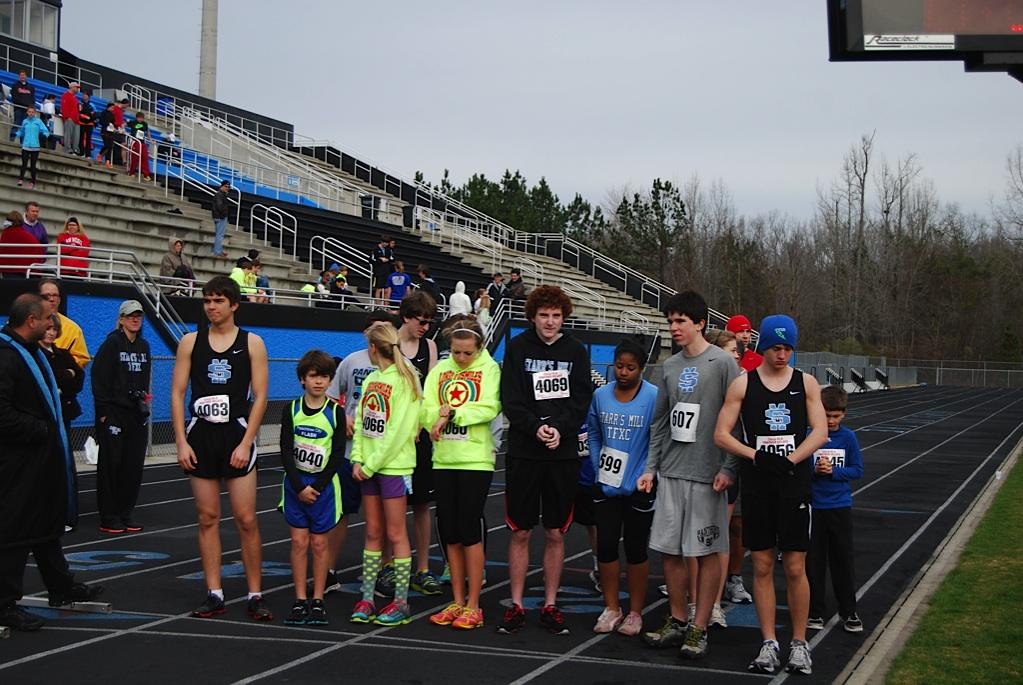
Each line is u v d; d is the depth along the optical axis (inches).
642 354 306.3
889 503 627.2
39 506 303.4
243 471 311.7
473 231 1708.9
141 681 257.4
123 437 455.2
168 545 431.8
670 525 290.5
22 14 1378.0
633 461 305.7
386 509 316.2
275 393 820.6
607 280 1825.8
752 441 274.5
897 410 1722.4
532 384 305.3
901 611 352.5
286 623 313.6
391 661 279.1
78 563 393.1
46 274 701.3
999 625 323.3
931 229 3705.7
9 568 299.9
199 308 814.5
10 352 297.7
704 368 290.0
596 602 355.6
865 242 3622.0
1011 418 1550.2
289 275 1072.8
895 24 237.0
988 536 493.7
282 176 1497.3
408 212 1519.4
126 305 457.1
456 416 309.3
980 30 237.0
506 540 474.9
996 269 3671.3
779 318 273.0
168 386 728.3
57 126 1081.4
